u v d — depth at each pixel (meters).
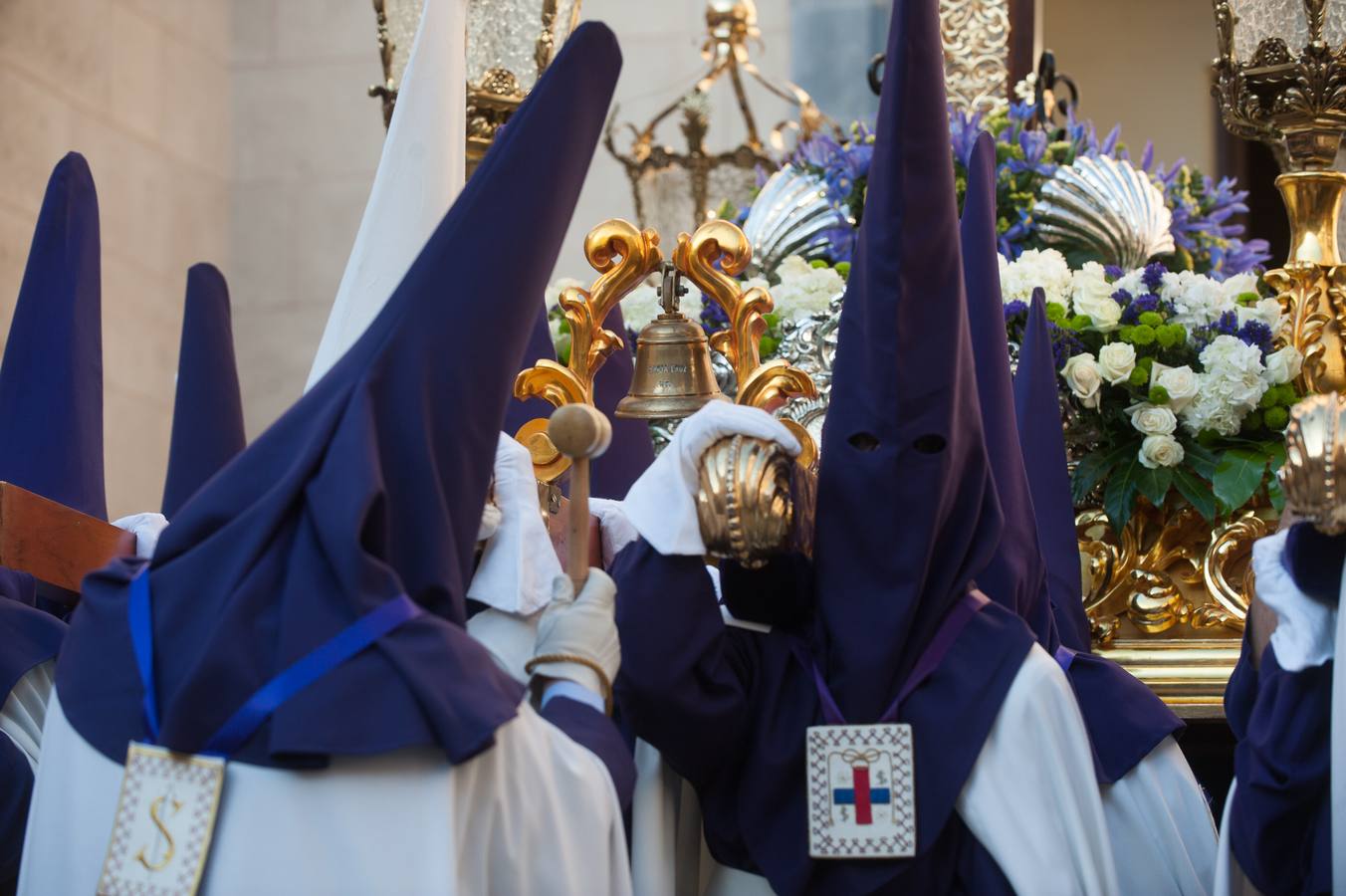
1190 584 4.58
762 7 8.26
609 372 4.45
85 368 4.14
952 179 3.18
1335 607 3.12
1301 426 2.97
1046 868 3.04
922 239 3.12
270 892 2.57
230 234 8.82
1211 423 4.52
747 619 3.25
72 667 2.83
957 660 3.17
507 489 3.34
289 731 2.57
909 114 3.12
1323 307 4.78
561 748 2.85
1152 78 8.49
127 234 8.19
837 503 3.16
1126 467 4.55
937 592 3.18
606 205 8.48
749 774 3.16
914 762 3.10
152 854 2.59
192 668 2.63
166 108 8.47
